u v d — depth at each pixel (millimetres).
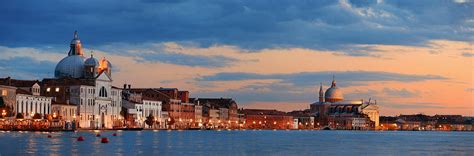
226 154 132125
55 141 164875
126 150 135125
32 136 193375
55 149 133125
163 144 163250
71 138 184500
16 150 128375
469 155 141375
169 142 176375
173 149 143250
